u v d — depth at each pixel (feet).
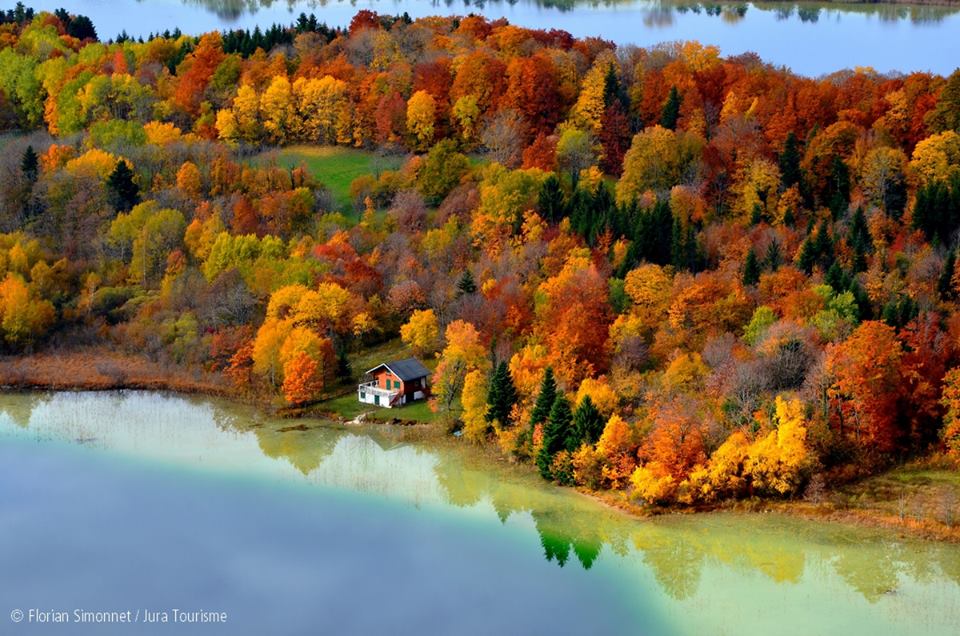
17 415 456.04
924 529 340.18
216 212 568.82
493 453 409.90
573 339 430.61
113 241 563.07
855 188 549.95
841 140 564.71
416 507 367.04
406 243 547.49
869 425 377.09
